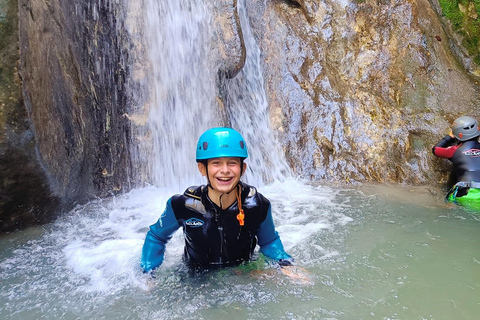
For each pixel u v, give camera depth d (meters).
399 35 5.45
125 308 2.21
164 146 4.75
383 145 4.98
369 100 5.28
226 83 5.10
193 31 4.83
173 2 4.71
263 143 5.29
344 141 5.12
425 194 4.29
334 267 2.64
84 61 4.04
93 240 3.20
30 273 2.64
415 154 4.81
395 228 3.35
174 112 4.80
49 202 3.54
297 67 5.59
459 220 3.50
